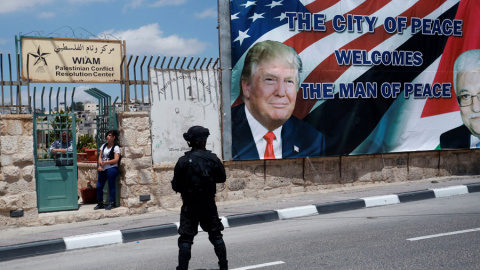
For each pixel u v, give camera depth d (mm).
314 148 12062
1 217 9281
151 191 10594
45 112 10148
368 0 12578
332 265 6129
